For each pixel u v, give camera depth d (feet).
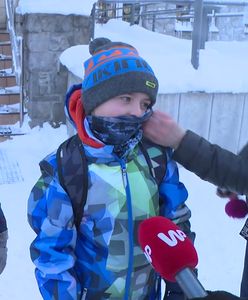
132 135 4.43
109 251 4.43
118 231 4.40
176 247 2.79
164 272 2.75
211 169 4.43
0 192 13.62
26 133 18.12
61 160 4.43
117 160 4.41
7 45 22.75
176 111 14.84
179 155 4.51
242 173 4.35
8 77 20.72
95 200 4.35
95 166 4.36
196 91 14.80
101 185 4.34
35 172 15.15
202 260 10.60
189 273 2.65
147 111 4.45
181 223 4.75
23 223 11.90
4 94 19.84
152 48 17.57
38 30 17.60
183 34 23.82
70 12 17.61
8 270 9.95
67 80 18.19
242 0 16.49
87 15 17.84
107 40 5.28
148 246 2.94
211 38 19.01
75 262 4.58
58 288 4.33
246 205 5.37
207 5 16.03
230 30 19.04
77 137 4.55
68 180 4.33
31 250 4.50
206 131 15.31
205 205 13.28
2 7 25.26
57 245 4.37
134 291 4.62
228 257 10.75
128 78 4.16
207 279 9.89
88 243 4.51
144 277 4.65
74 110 4.59
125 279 4.51
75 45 18.04
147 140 4.71
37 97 18.19
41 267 4.37
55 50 17.93
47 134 18.12
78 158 4.38
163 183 4.70
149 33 22.41
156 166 4.63
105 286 4.52
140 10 27.71
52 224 4.34
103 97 4.22
